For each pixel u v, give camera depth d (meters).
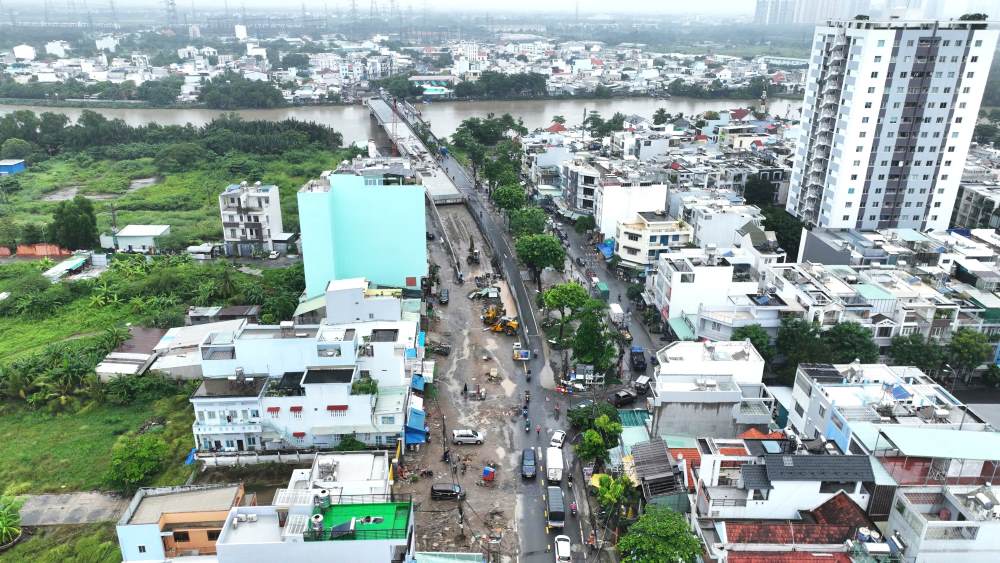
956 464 65.88
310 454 90.75
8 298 139.50
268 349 92.00
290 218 190.25
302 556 57.19
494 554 75.75
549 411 103.62
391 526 59.00
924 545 60.34
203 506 64.25
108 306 139.75
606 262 161.62
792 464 66.69
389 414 90.19
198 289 145.00
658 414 87.62
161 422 101.75
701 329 113.06
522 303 141.50
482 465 90.94
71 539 78.88
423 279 142.25
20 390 106.19
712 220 154.00
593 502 84.00
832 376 87.19
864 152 152.12
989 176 188.38
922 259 131.75
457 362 117.56
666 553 63.50
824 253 137.38
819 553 60.88
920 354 104.31
